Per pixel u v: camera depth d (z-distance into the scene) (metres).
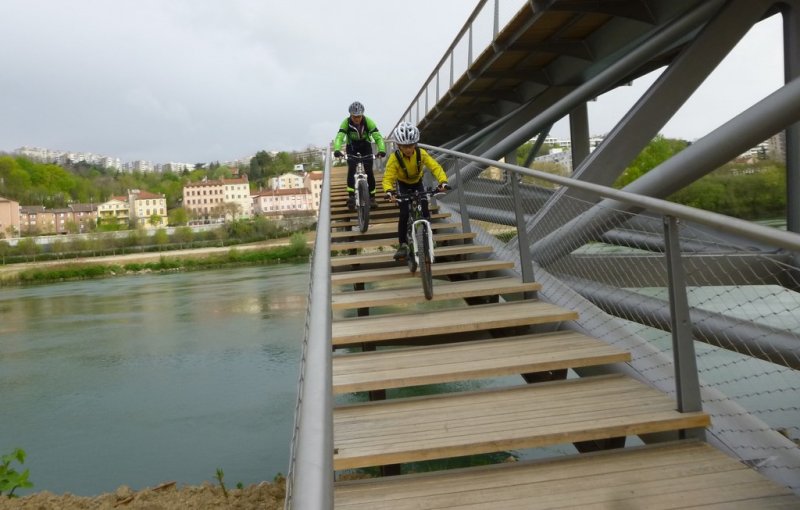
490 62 9.80
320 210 3.49
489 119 14.68
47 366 18.03
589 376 4.22
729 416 3.26
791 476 2.85
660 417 3.17
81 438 10.93
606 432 3.09
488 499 2.71
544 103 10.70
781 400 7.42
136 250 107.19
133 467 9.19
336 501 2.76
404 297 5.38
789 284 5.94
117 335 22.92
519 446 3.02
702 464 2.92
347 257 7.22
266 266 69.81
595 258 6.27
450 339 5.13
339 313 18.67
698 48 6.17
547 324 5.04
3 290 58.53
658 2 7.15
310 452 1.09
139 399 13.35
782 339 4.82
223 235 116.56
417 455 2.95
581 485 2.79
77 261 89.19
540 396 3.63
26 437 11.21
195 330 22.33
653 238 8.33
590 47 8.88
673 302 3.27
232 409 11.98
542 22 7.96
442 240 7.92
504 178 9.84
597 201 6.68
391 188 5.81
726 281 6.00
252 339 19.61
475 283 5.82
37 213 161.38
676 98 6.30
